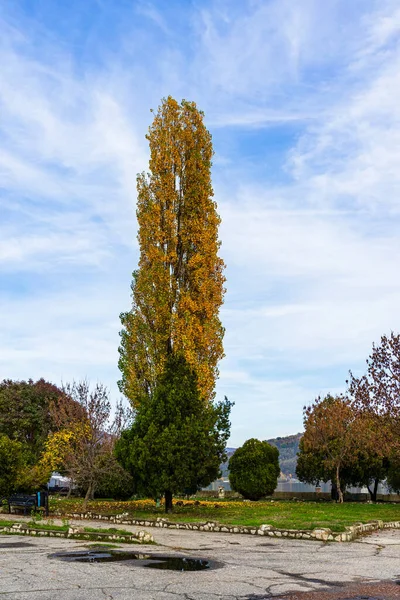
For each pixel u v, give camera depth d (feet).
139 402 103.19
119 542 52.13
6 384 170.19
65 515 79.20
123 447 85.92
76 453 104.58
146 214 110.83
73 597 28.73
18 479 94.07
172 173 113.19
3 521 70.33
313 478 141.08
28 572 35.88
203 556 43.93
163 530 64.08
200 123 116.57
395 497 137.90
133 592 30.04
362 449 128.06
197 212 112.16
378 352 102.68
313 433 131.75
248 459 129.90
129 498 122.01
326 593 30.40
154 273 106.11
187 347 101.09
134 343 106.11
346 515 80.53
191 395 86.12
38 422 161.07
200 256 107.96
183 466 81.56
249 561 41.60
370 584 33.06
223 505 103.14
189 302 104.37
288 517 76.28
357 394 103.55
